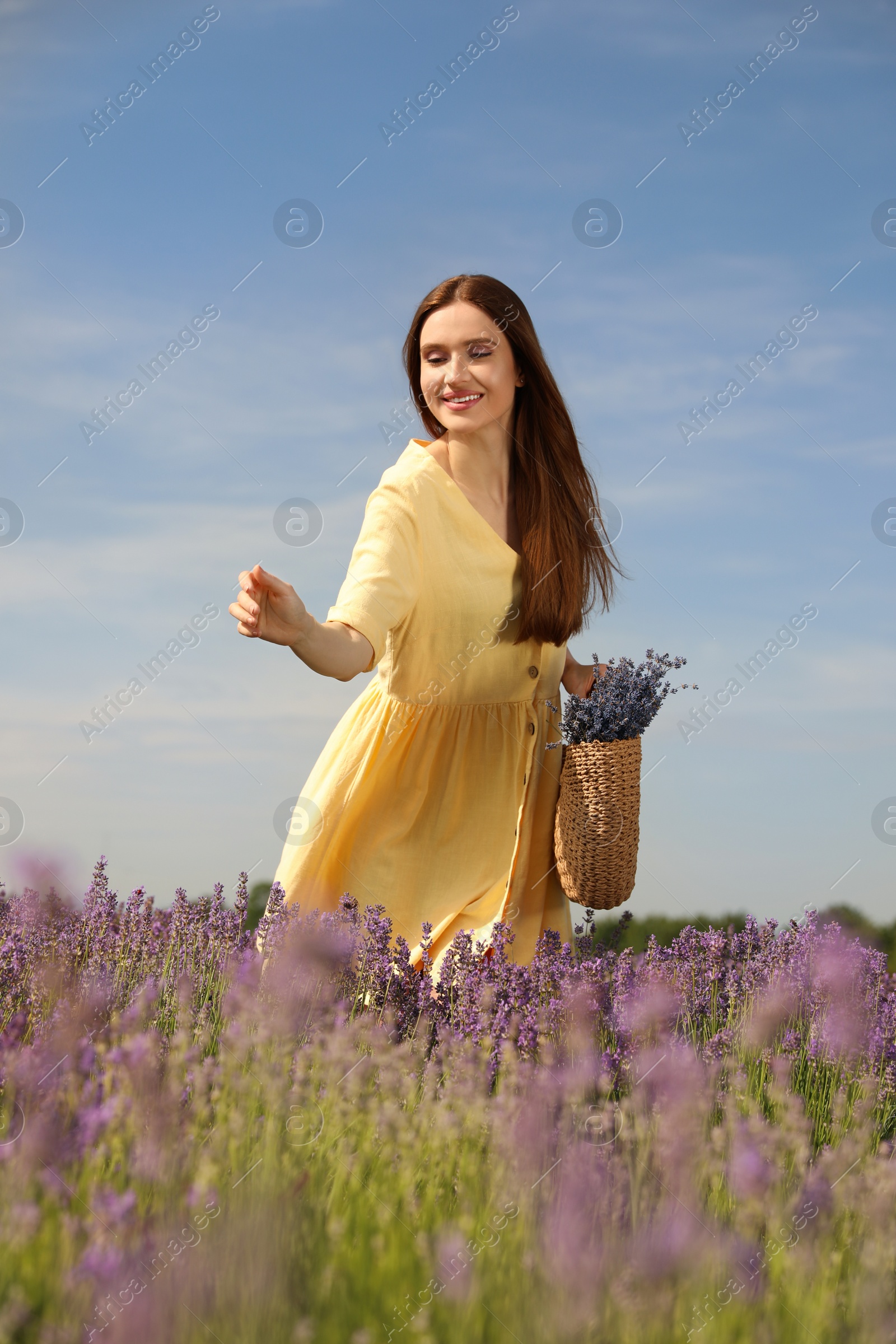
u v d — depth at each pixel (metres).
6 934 3.71
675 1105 2.29
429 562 4.02
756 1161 2.00
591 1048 2.99
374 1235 1.83
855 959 4.09
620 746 4.06
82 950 3.75
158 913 4.06
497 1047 3.00
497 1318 1.58
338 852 4.24
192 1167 1.92
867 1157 2.47
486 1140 2.36
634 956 4.09
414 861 4.26
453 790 4.28
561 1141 2.27
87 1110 1.98
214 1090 2.22
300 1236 1.74
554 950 3.84
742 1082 2.94
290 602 3.25
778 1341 1.62
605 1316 1.59
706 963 4.20
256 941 3.71
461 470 4.28
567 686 4.63
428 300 4.27
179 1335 1.47
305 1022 2.99
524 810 4.25
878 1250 1.92
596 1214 1.91
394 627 4.02
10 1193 1.72
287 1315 1.54
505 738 4.29
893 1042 3.51
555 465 4.38
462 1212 1.91
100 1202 1.66
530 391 4.35
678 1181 2.04
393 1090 2.54
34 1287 1.52
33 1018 2.97
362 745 4.24
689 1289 1.68
